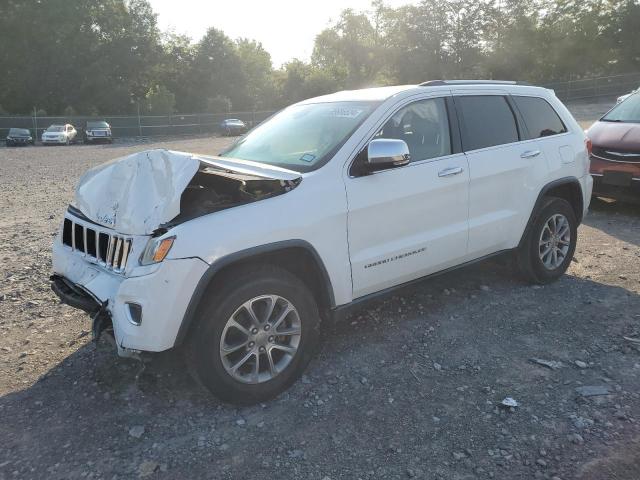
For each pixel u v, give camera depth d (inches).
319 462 109.5
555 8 2111.2
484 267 217.9
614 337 156.3
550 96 205.0
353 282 144.0
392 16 2272.4
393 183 149.0
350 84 2588.6
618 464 104.5
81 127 1617.9
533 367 142.0
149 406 129.8
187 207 130.4
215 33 2477.9
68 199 424.5
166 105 2034.9
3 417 126.6
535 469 104.7
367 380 138.6
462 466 106.6
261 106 2518.5
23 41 2059.5
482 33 2142.0
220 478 105.7
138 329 115.4
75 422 124.5
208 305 120.5
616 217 298.8
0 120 1537.9
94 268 133.3
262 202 127.9
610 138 298.0
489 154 173.6
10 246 271.0
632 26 1978.3
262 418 124.6
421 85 167.3
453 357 148.8
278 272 130.0
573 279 204.4
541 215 190.5
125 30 2219.5
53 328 172.1
